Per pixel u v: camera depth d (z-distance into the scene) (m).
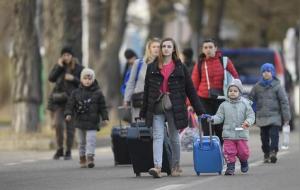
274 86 30.48
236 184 23.73
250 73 52.53
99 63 56.22
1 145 41.12
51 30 46.03
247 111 26.30
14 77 44.72
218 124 28.27
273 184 23.64
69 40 45.72
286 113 30.41
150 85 25.41
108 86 56.22
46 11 46.38
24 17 44.50
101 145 42.69
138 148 26.06
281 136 46.25
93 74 30.52
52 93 34.62
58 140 34.88
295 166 29.09
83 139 30.77
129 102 30.09
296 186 23.14
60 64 34.56
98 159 34.53
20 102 44.53
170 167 26.12
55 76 34.59
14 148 40.78
